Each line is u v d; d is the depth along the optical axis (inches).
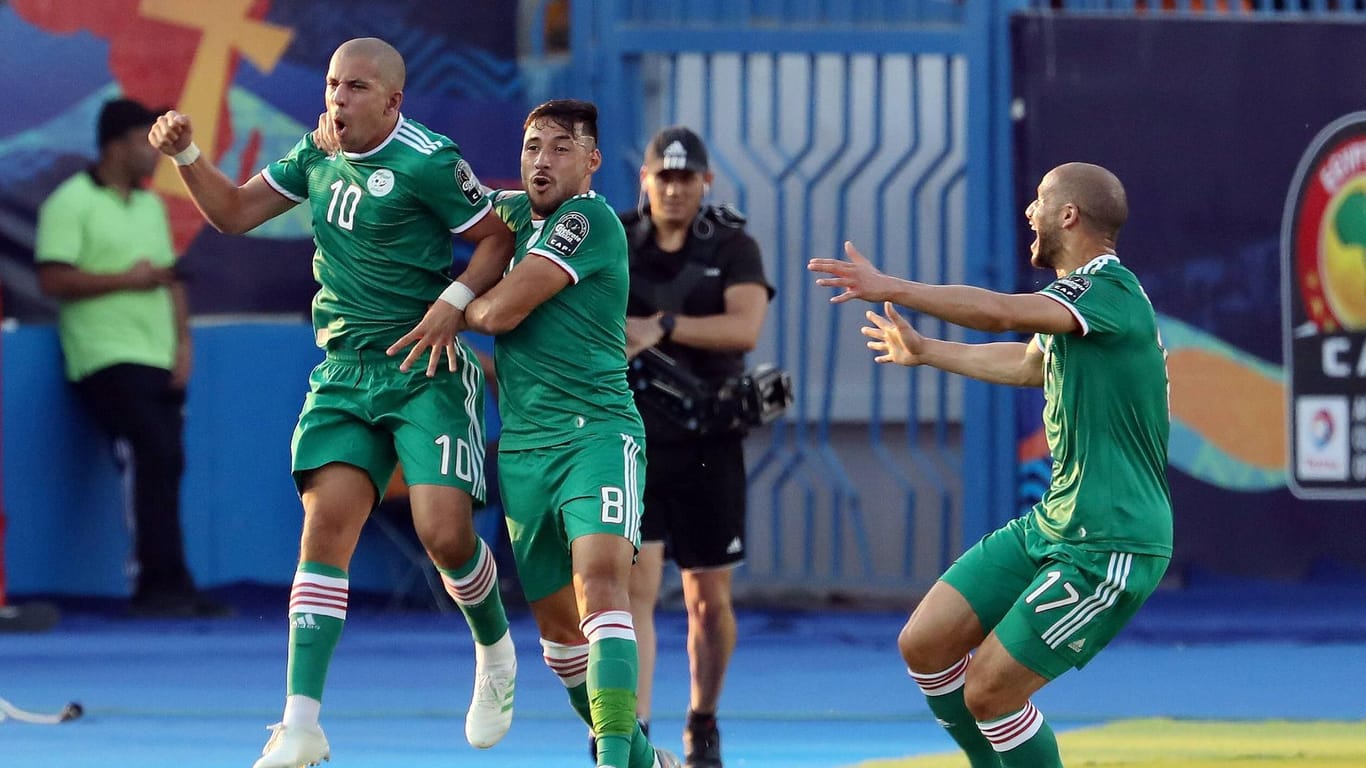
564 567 781.3
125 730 1050.7
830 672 1305.4
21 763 946.1
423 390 772.0
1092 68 1528.1
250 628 1450.5
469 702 1168.8
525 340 761.6
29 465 1469.0
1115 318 714.2
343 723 1090.1
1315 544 1528.1
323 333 787.4
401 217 762.2
